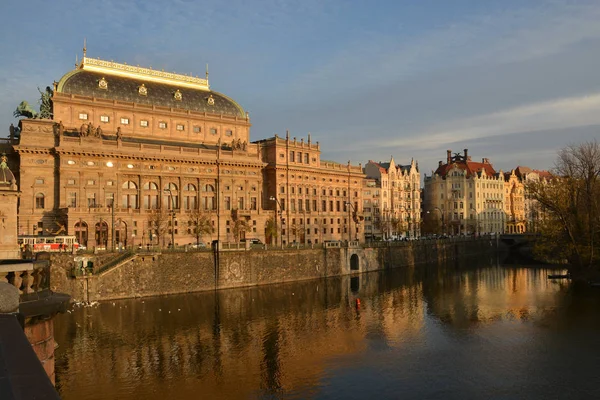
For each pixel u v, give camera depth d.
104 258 86.31
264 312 78.00
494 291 95.12
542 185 106.75
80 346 59.00
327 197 155.50
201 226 113.75
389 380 48.62
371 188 190.62
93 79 118.00
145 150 114.25
